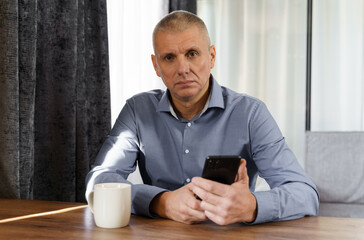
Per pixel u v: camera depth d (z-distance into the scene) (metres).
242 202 0.92
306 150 1.90
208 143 1.33
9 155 1.42
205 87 1.30
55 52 1.72
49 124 1.72
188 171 1.33
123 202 0.92
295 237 0.85
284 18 3.08
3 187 1.43
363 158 1.83
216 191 0.91
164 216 1.00
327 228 0.92
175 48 1.17
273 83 3.11
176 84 1.21
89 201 1.00
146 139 1.38
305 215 1.05
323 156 1.87
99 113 2.06
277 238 0.84
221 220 0.91
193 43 1.17
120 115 1.45
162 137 1.37
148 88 2.82
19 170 1.49
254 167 1.38
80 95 1.84
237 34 3.14
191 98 1.23
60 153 1.73
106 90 2.06
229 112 1.34
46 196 1.73
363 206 1.80
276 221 0.98
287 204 0.99
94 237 0.84
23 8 1.50
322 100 3.04
